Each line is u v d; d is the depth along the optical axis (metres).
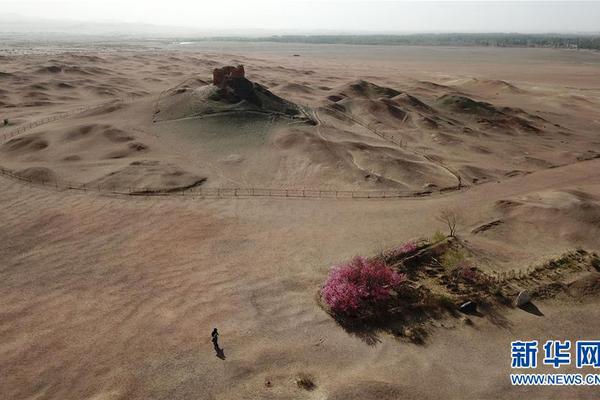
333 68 195.50
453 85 146.62
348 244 37.09
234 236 37.97
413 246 35.28
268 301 29.61
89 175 49.75
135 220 40.34
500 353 25.81
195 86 84.12
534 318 28.72
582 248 37.16
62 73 127.25
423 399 22.34
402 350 25.73
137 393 22.38
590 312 29.45
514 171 59.16
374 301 29.05
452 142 72.56
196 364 24.19
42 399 22.05
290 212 43.00
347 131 70.88
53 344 25.41
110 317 27.70
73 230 38.22
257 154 57.53
